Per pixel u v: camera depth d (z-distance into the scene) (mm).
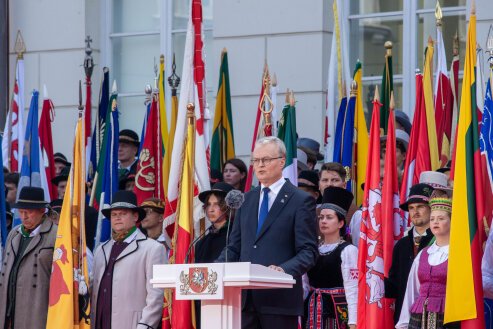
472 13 16500
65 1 27047
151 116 21359
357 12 24859
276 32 24703
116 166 21094
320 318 17219
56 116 26844
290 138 19219
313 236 16000
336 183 18969
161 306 18000
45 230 18875
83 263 18547
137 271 18094
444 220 16016
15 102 23984
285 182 16312
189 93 19969
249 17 24984
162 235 19328
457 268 15586
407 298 16266
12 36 27297
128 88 27234
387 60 21734
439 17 21062
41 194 18953
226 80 22797
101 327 18141
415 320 15922
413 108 24188
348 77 22016
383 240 17328
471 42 16422
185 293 14281
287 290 15820
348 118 20609
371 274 17172
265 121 18906
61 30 27016
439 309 15742
